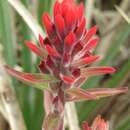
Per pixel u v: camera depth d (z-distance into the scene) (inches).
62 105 13.6
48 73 13.1
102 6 30.1
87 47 12.7
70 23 12.4
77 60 12.9
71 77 12.7
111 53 23.6
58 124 13.5
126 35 23.6
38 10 22.5
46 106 14.1
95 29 12.6
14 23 24.2
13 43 23.5
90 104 22.3
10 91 19.2
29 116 22.3
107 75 26.8
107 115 24.0
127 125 21.4
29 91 22.5
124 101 24.0
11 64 22.7
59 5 12.4
